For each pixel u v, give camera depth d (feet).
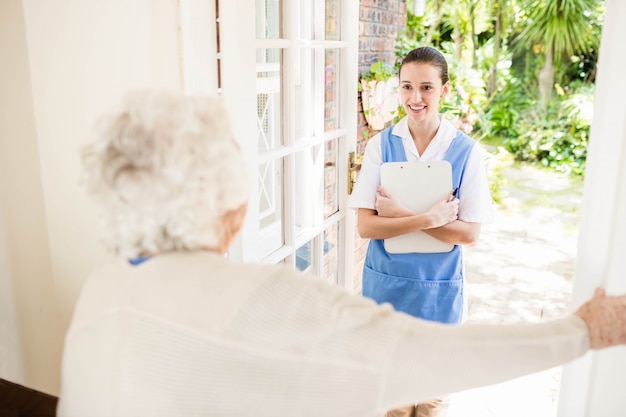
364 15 11.20
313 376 2.75
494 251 16.80
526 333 3.10
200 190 2.88
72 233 6.36
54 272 6.57
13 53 5.85
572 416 4.90
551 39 25.41
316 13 8.02
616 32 4.21
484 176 6.71
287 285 2.91
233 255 6.29
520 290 14.12
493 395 9.70
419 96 6.56
